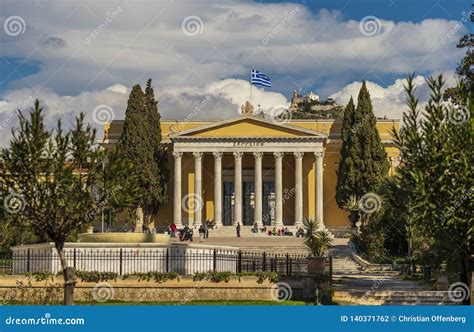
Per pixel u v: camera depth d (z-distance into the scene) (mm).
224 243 106688
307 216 132250
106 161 48406
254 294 55844
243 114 128500
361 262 88688
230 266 61406
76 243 59250
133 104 122562
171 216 131125
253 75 114625
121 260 57406
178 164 128375
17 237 76000
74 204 47188
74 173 48594
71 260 58781
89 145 47656
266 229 126375
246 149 128375
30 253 59625
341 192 118750
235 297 55750
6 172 46781
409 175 47469
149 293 55344
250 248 99875
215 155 128500
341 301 56188
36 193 46812
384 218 94312
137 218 117875
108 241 63719
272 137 128000
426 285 64688
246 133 128500
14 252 60375
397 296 56625
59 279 54688
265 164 134000
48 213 47000
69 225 47625
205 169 133875
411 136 47625
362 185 116438
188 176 132125
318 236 71250
